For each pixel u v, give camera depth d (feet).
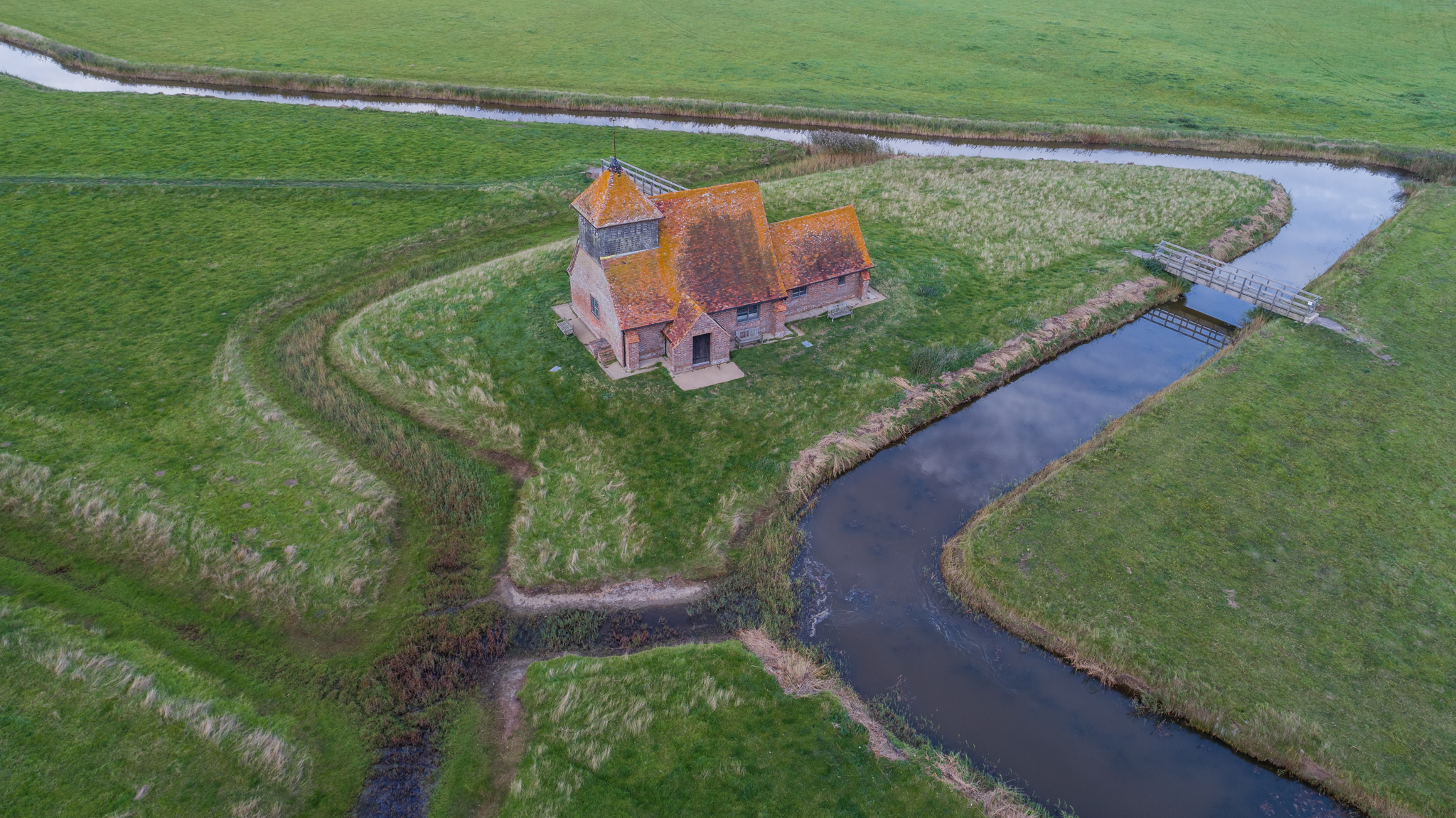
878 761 83.87
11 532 107.34
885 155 250.37
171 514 110.22
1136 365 154.10
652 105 281.74
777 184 222.48
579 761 83.10
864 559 111.24
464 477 119.85
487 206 204.33
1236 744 86.74
